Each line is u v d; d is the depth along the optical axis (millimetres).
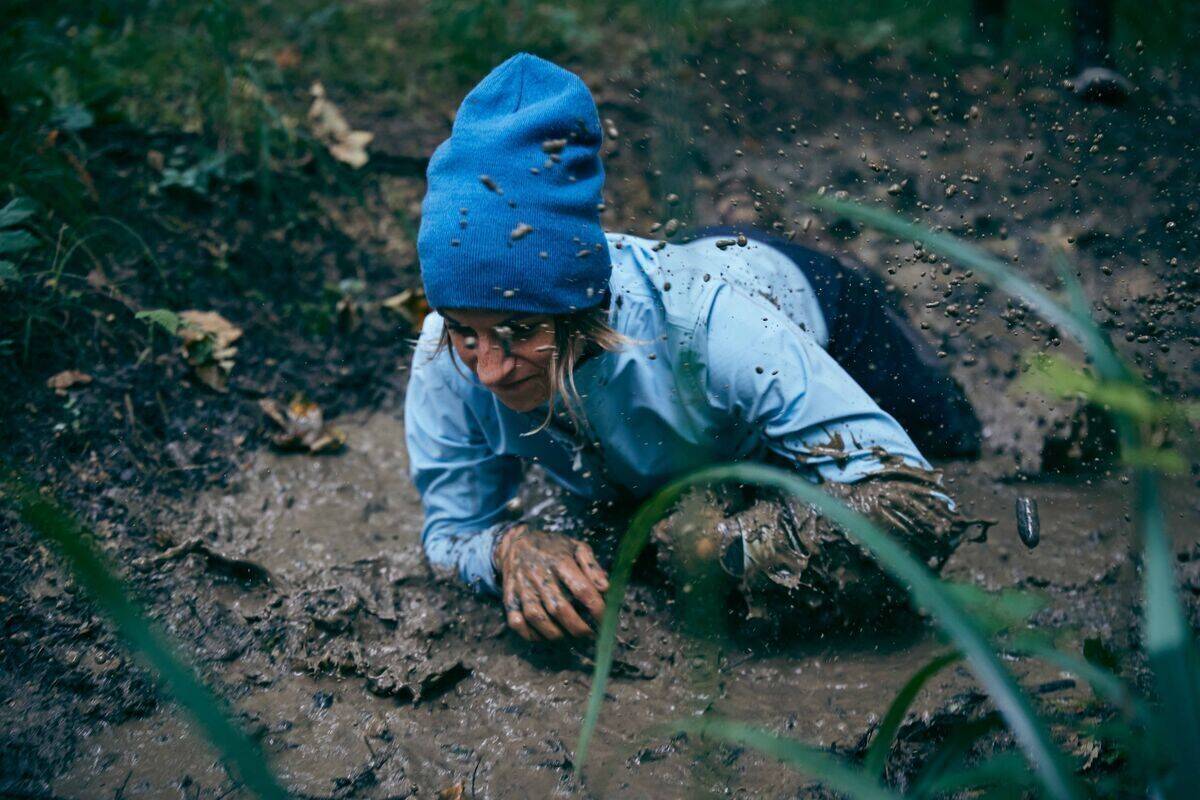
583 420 2141
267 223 3398
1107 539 2537
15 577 2240
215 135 3574
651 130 3986
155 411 2844
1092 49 4129
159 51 4047
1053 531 2580
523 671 2199
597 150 1982
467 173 1892
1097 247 3250
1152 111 4133
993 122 4234
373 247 3512
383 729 2018
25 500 953
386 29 4902
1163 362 2684
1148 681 1970
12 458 2580
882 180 3779
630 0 5469
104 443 2715
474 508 2467
